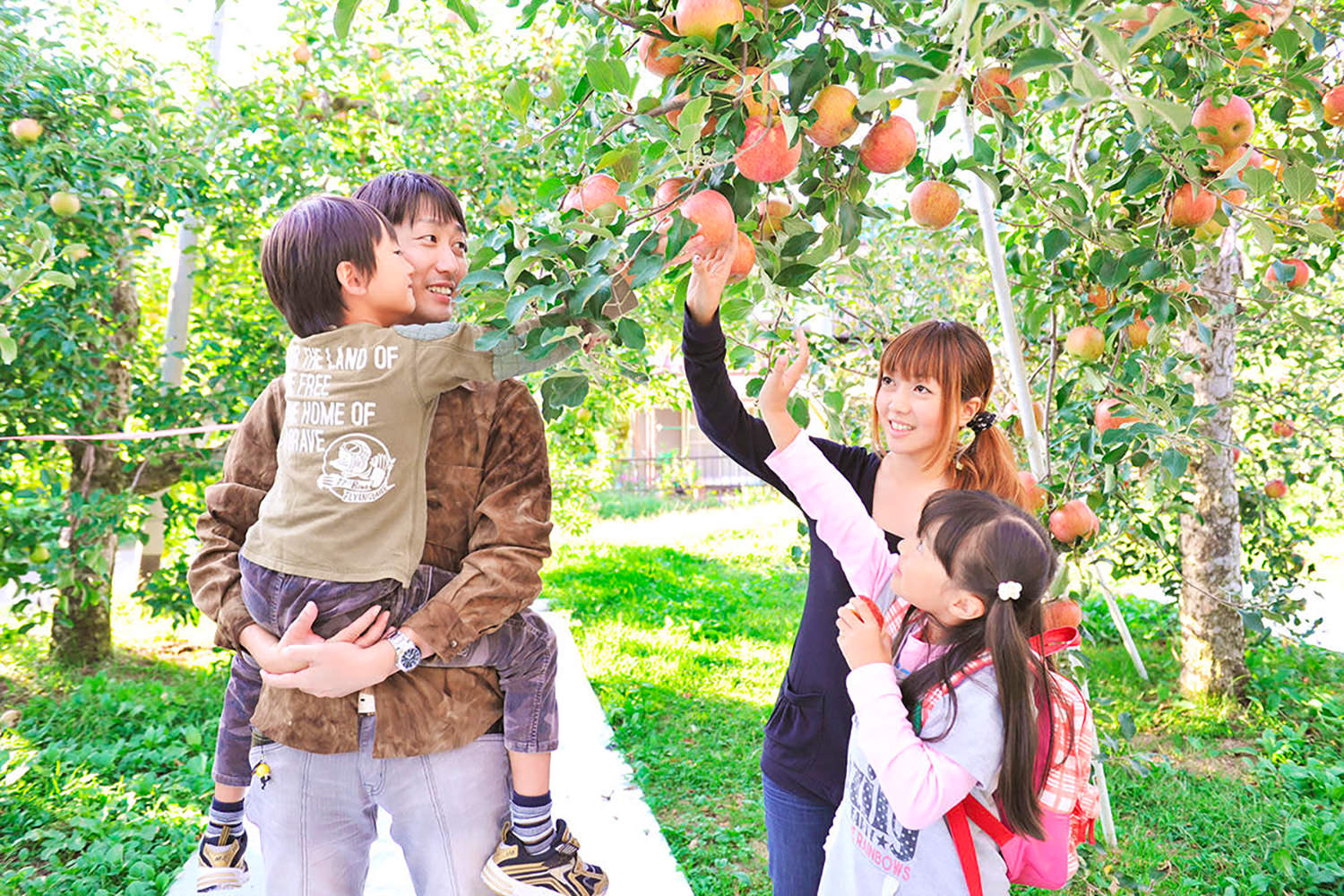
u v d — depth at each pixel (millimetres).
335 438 1421
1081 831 1583
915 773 1397
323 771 1472
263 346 5574
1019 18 1145
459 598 1414
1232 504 4996
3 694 5281
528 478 1544
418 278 1685
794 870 1848
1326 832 3521
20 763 4176
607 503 15477
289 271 1491
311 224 1476
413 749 1440
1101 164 2205
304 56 5613
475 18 1455
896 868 1484
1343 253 2568
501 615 1438
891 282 4453
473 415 1526
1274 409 5266
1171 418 2371
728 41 1266
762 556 10031
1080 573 2879
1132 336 2607
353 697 1448
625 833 3533
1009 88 1679
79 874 3293
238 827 1670
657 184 1336
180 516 5586
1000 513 1486
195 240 5793
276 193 5184
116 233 4980
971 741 1411
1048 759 1432
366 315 1529
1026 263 2896
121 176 5074
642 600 7641
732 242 1378
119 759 4387
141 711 4848
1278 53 1932
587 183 1379
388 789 1478
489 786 1514
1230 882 3289
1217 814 3799
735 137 1305
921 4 1473
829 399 2402
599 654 6031
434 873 1509
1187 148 1844
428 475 1493
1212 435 4902
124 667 5750
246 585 1486
